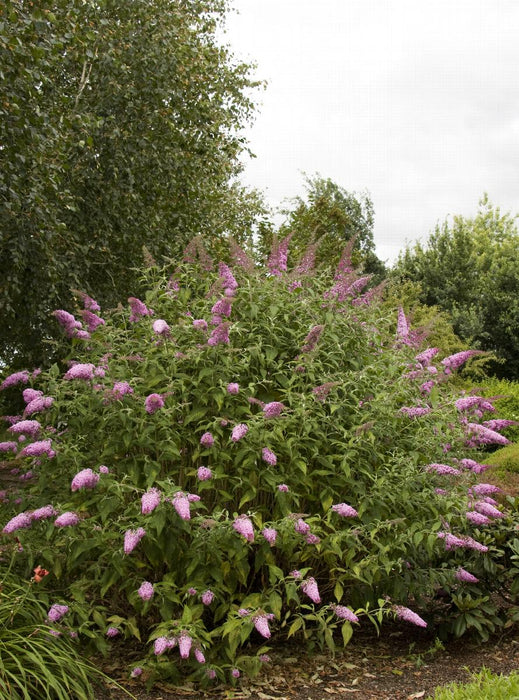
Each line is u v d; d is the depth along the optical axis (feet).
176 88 38.06
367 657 14.65
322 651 14.80
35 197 25.04
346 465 13.73
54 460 14.16
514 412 43.47
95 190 35.14
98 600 15.25
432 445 15.25
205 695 12.60
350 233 96.22
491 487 15.08
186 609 12.30
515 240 106.22
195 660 12.85
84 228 33.94
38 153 24.73
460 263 87.04
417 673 13.82
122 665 13.52
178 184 39.42
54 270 28.30
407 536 13.80
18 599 12.30
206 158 41.83
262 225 39.34
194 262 17.20
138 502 13.39
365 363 16.34
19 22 21.83
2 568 13.69
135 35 36.40
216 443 13.99
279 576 13.00
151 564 14.14
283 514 13.58
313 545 13.94
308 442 14.52
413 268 90.89
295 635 15.30
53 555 13.58
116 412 13.58
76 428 14.56
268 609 13.94
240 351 14.66
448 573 14.97
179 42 38.78
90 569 13.24
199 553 13.06
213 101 42.83
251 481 13.83
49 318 30.96
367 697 12.70
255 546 14.25
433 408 15.15
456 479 14.78
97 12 32.78
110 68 34.60
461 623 14.84
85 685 11.76
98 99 35.24
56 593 14.15
